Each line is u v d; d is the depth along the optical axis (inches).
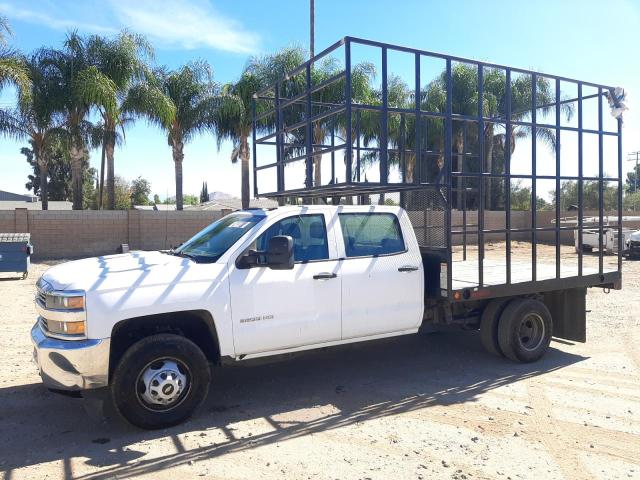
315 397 220.1
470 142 1051.3
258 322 201.5
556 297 290.8
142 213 911.0
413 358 277.4
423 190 256.2
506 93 256.8
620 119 290.8
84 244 874.8
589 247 883.4
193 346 190.2
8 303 435.2
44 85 903.1
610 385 234.4
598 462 162.7
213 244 216.1
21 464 162.2
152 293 184.4
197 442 176.7
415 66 241.3
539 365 265.7
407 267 234.2
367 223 233.5
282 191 271.3
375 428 187.9
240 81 1016.9
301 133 698.8
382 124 231.1
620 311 410.0
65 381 175.9
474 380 241.8
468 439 178.7
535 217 262.4
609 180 290.2
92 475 155.1
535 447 172.9
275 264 190.7
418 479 152.2
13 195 2283.5
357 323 222.2
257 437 180.7
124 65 940.0
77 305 175.5
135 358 180.5
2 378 242.7
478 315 273.9
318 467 159.3
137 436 181.8
